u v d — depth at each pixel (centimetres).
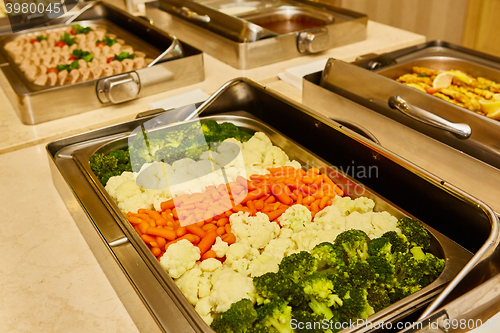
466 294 89
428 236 118
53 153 155
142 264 110
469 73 224
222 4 336
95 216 126
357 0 450
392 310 94
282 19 317
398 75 228
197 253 116
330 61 207
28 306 112
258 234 121
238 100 193
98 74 240
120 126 165
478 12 395
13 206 152
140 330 105
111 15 332
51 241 135
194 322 92
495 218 106
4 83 232
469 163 150
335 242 115
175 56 236
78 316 109
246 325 93
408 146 171
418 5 433
